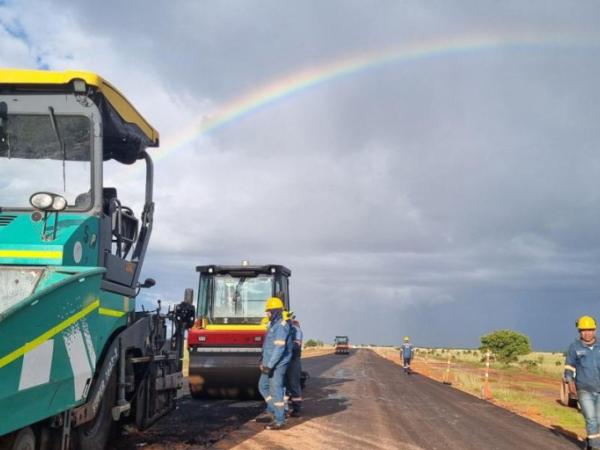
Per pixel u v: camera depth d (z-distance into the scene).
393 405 16.73
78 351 6.23
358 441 10.75
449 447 10.52
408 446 10.47
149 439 9.95
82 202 7.21
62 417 6.25
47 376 5.57
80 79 7.20
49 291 5.51
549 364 53.69
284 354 11.76
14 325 4.99
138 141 9.09
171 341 10.94
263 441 10.30
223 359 15.00
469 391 23.02
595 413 9.93
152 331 9.53
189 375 15.09
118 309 7.94
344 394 19.62
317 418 13.45
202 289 16.06
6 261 6.34
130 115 8.63
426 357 74.88
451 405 17.39
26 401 5.27
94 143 7.26
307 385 23.19
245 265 15.98
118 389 7.90
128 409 8.17
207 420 12.48
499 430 12.74
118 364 7.89
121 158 9.54
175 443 9.72
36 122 7.25
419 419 13.98
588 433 9.93
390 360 64.06
